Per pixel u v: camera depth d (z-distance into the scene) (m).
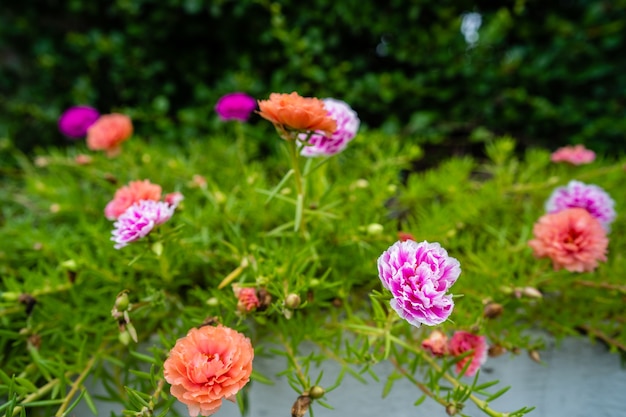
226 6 0.66
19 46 0.76
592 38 0.63
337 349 0.31
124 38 0.70
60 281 0.35
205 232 0.35
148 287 0.31
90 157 0.47
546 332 0.35
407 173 0.60
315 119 0.27
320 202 0.35
